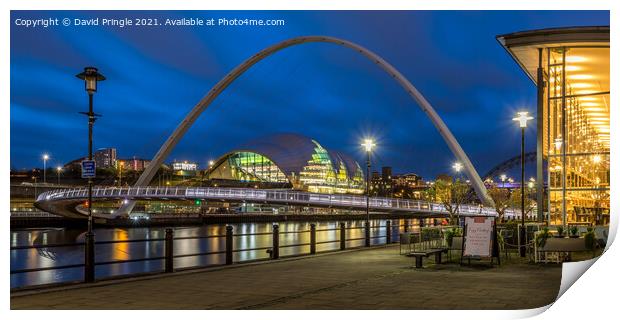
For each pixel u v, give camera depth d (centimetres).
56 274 3669
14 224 9588
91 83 1633
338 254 2264
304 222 14338
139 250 5453
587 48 2422
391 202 6988
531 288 1234
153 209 17288
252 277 1486
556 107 2486
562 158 2472
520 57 2670
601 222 2370
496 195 7888
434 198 7406
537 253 1816
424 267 1712
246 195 8375
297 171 18400
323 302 1069
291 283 1353
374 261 1953
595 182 2398
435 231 2316
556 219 2461
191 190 9025
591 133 2784
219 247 5650
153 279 1448
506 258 1947
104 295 1180
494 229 1725
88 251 1373
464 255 1725
